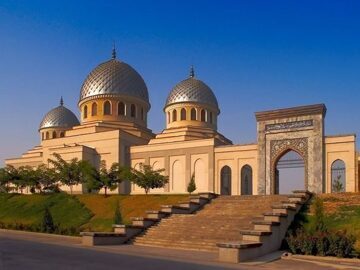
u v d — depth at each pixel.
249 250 17.03
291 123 38.41
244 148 46.03
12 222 34.44
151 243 22.44
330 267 15.36
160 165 51.28
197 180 48.91
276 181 39.03
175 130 54.91
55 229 29.67
